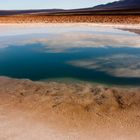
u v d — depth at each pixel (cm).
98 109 826
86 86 1030
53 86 1030
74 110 817
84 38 2211
